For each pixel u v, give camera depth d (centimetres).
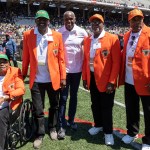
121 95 963
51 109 556
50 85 529
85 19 5047
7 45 1416
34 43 511
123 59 513
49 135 570
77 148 516
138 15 469
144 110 500
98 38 512
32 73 519
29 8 4325
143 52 475
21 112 494
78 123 650
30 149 510
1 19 3984
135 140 554
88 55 528
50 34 513
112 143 530
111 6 4888
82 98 898
